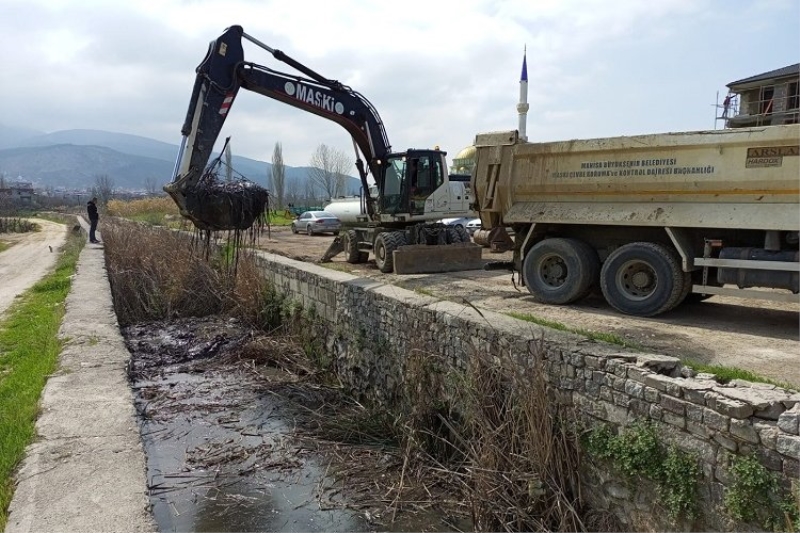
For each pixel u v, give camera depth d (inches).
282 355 406.9
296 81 450.0
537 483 194.2
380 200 511.2
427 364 271.0
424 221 510.6
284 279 488.7
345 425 290.8
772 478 141.1
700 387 160.2
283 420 302.8
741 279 246.2
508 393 221.9
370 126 501.4
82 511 138.9
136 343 429.1
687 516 159.9
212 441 274.4
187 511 214.8
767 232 239.0
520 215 319.9
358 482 238.1
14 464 163.5
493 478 201.6
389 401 310.3
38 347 303.3
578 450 193.3
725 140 240.4
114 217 1327.5
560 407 202.4
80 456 167.6
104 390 225.9
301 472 246.7
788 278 234.4
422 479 233.8
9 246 1083.3
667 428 167.0
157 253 597.6
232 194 351.6
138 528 132.6
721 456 152.4
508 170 323.0
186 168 368.8
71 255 743.7
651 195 268.2
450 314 264.1
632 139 268.7
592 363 191.6
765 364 199.8
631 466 172.9
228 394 338.3
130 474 157.5
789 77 754.2
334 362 384.8
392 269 469.7
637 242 283.0
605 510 185.8
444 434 253.9
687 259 260.7
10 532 130.3
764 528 141.9
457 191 513.7
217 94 390.9
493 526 197.0
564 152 295.1
